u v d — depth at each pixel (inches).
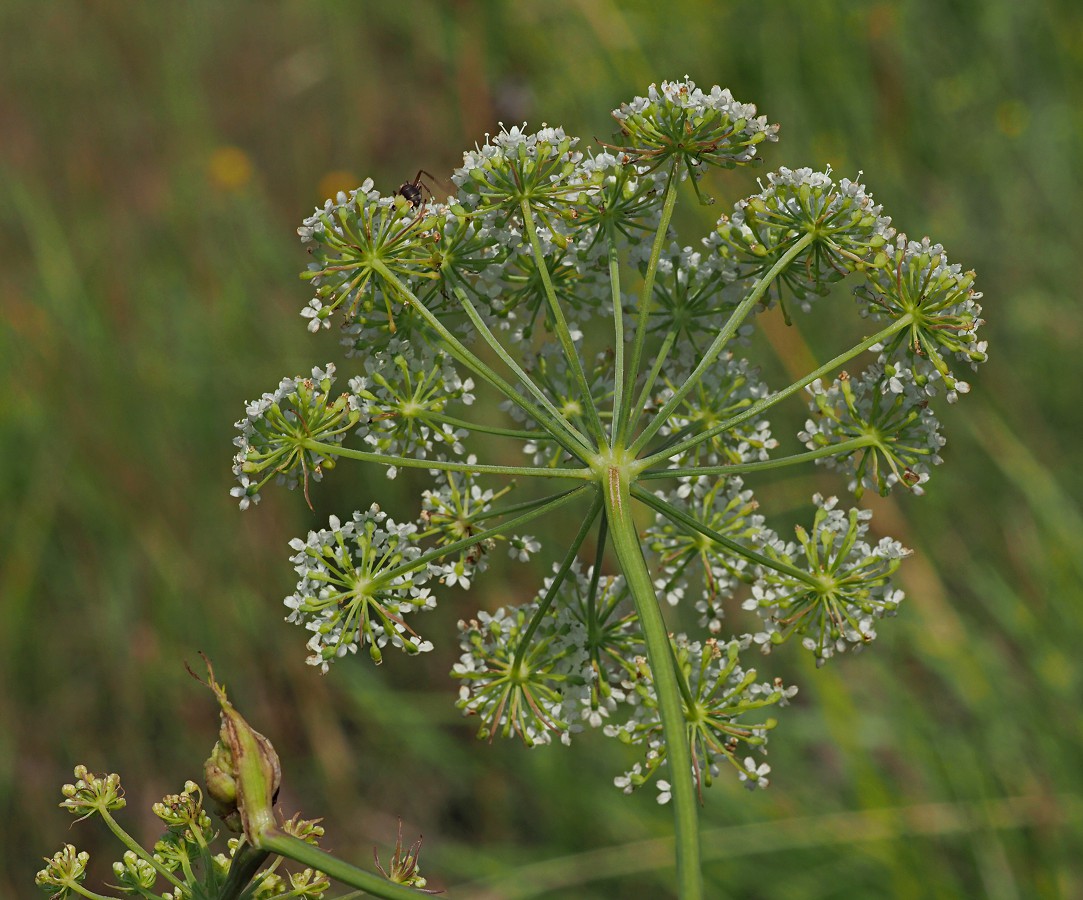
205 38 365.7
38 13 362.3
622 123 101.9
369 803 263.0
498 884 241.8
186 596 271.7
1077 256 302.5
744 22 332.8
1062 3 331.3
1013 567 260.8
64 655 268.7
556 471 94.9
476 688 105.4
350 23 361.7
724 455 112.3
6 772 255.3
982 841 228.8
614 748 248.7
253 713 267.9
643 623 87.4
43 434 283.7
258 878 92.9
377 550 99.6
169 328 308.2
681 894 78.4
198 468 288.4
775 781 245.1
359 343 106.0
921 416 103.1
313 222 101.0
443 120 350.3
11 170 333.1
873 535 269.1
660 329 111.7
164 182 339.6
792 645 255.4
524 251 105.3
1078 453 275.4
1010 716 242.8
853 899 229.5
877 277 101.6
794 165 316.8
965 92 325.4
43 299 306.7
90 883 252.8
